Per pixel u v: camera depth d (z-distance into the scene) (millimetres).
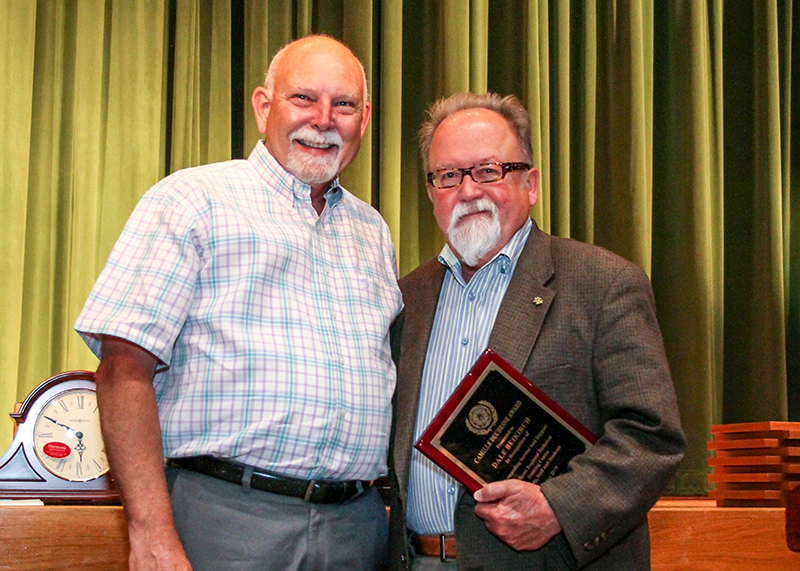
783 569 1969
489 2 3131
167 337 1425
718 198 3195
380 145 2818
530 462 1446
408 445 1589
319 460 1454
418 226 2928
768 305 3117
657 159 3254
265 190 1613
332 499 1478
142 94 2553
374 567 1573
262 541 1407
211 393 1434
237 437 1409
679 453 1422
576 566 1408
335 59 1671
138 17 2578
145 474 1358
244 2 2777
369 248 1738
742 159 3324
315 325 1517
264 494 1427
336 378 1496
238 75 2811
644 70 3164
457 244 1667
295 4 2838
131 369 1400
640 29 3104
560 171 3014
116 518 1592
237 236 1497
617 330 1497
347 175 2736
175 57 2625
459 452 1433
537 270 1622
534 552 1471
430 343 1699
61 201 2504
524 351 1535
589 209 3061
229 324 1450
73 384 1718
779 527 1980
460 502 1494
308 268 1562
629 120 3076
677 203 3154
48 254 2467
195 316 1467
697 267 3055
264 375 1437
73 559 1550
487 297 1674
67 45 2568
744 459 2205
